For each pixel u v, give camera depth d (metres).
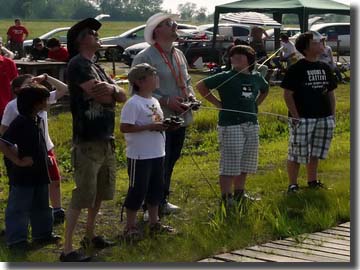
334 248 7.12
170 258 6.95
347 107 18.20
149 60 8.27
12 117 7.89
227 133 8.55
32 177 7.47
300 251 7.04
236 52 8.55
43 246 7.57
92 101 6.92
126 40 35.25
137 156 7.43
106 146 7.09
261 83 8.77
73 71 6.88
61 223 8.38
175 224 8.09
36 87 7.30
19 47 32.62
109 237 7.75
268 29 33.44
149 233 7.62
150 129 7.38
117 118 15.53
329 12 26.95
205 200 9.21
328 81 9.27
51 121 15.88
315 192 8.98
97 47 7.02
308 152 9.24
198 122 15.45
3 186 10.79
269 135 15.18
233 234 7.43
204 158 12.80
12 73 9.43
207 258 6.95
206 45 30.30
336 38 36.56
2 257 7.11
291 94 9.25
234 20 29.00
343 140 13.80
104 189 7.27
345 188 9.10
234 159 8.56
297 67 9.20
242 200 8.48
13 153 7.30
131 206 7.50
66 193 9.95
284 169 11.08
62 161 12.70
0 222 8.38
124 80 22.56
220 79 8.54
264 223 7.83
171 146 8.48
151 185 7.61
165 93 8.30
